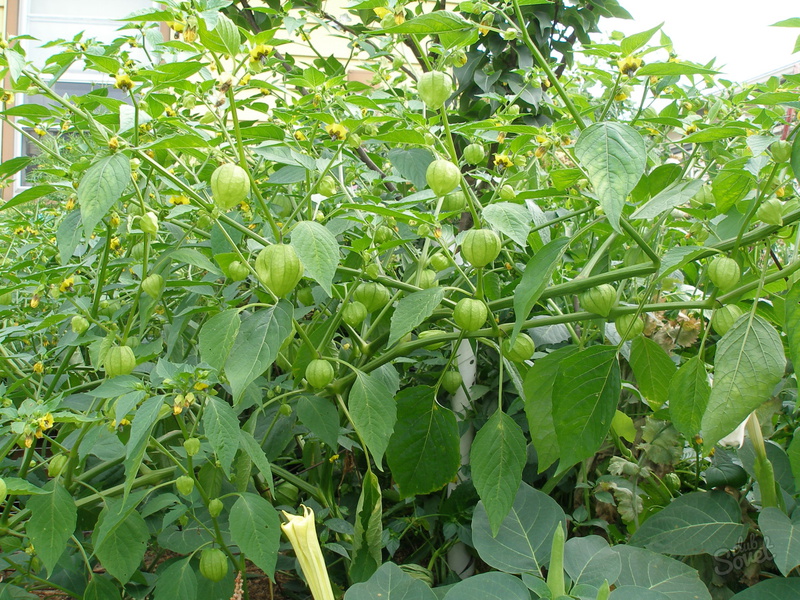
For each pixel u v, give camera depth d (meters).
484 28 1.25
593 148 1.10
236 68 1.32
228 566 1.80
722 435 1.31
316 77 1.93
